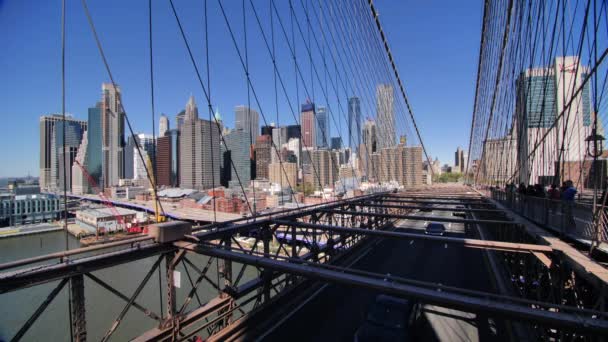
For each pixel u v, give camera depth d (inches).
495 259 800.3
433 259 804.6
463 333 425.4
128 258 314.0
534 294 472.1
